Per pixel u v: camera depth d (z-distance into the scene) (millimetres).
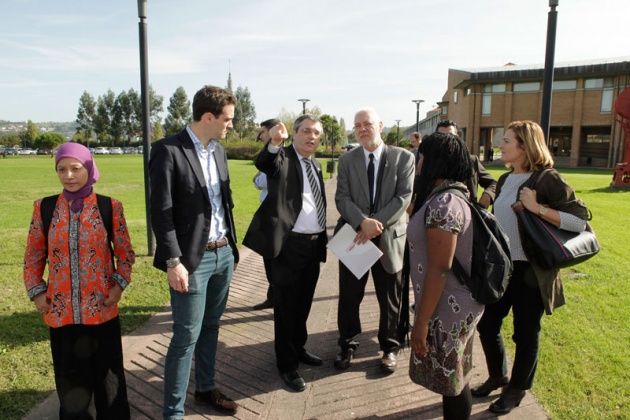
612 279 5613
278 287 3271
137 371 3467
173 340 2711
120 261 2635
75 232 2447
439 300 2244
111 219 2566
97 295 2482
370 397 3146
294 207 3277
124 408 2680
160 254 2537
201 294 2727
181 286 2537
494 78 37625
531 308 2809
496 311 3018
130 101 92562
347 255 3434
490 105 38844
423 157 2344
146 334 4125
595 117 35469
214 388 3047
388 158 3549
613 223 9680
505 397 2951
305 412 2961
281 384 3303
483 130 40719
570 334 3996
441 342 2242
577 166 36594
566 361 3521
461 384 2266
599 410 2893
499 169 31922
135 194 15969
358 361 3697
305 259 3346
